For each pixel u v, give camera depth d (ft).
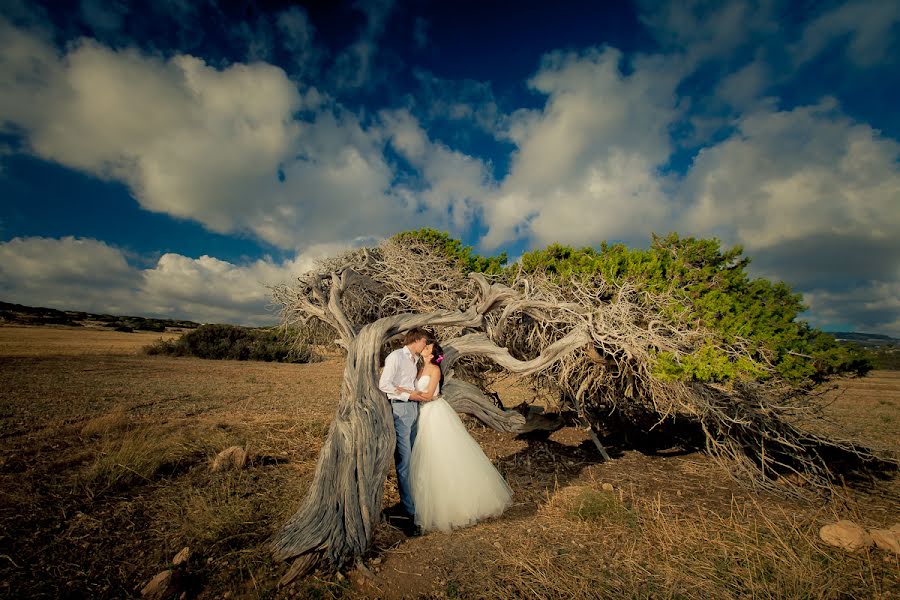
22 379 42.52
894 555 11.43
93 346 91.45
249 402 36.24
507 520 13.97
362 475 12.41
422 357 14.89
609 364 19.35
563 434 27.53
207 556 11.18
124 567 10.58
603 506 14.06
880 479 18.62
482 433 27.27
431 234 26.91
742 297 18.34
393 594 9.91
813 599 9.47
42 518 12.89
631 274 19.42
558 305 17.33
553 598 9.73
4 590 9.36
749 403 17.61
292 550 10.63
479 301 19.03
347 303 22.58
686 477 18.71
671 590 9.94
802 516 14.29
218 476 17.24
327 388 47.85
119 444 20.56
